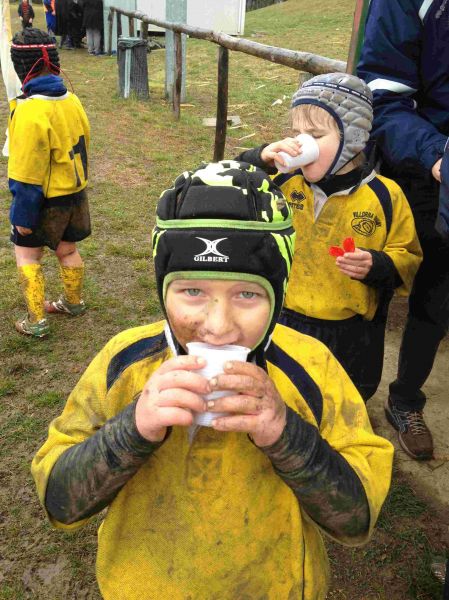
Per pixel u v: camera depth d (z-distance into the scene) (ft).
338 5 68.80
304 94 6.44
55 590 7.27
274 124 29.01
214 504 3.71
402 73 6.95
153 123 28.76
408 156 6.66
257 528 3.76
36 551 7.72
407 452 9.07
